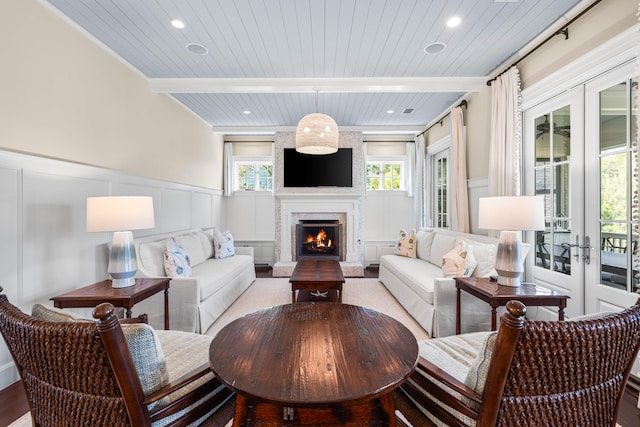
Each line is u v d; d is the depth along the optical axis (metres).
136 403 0.92
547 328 0.84
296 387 0.95
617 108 2.06
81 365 0.91
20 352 0.99
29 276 2.08
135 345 0.97
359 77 3.53
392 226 6.06
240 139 6.12
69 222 2.40
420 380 1.22
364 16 2.39
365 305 3.58
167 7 2.27
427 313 2.74
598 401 0.97
